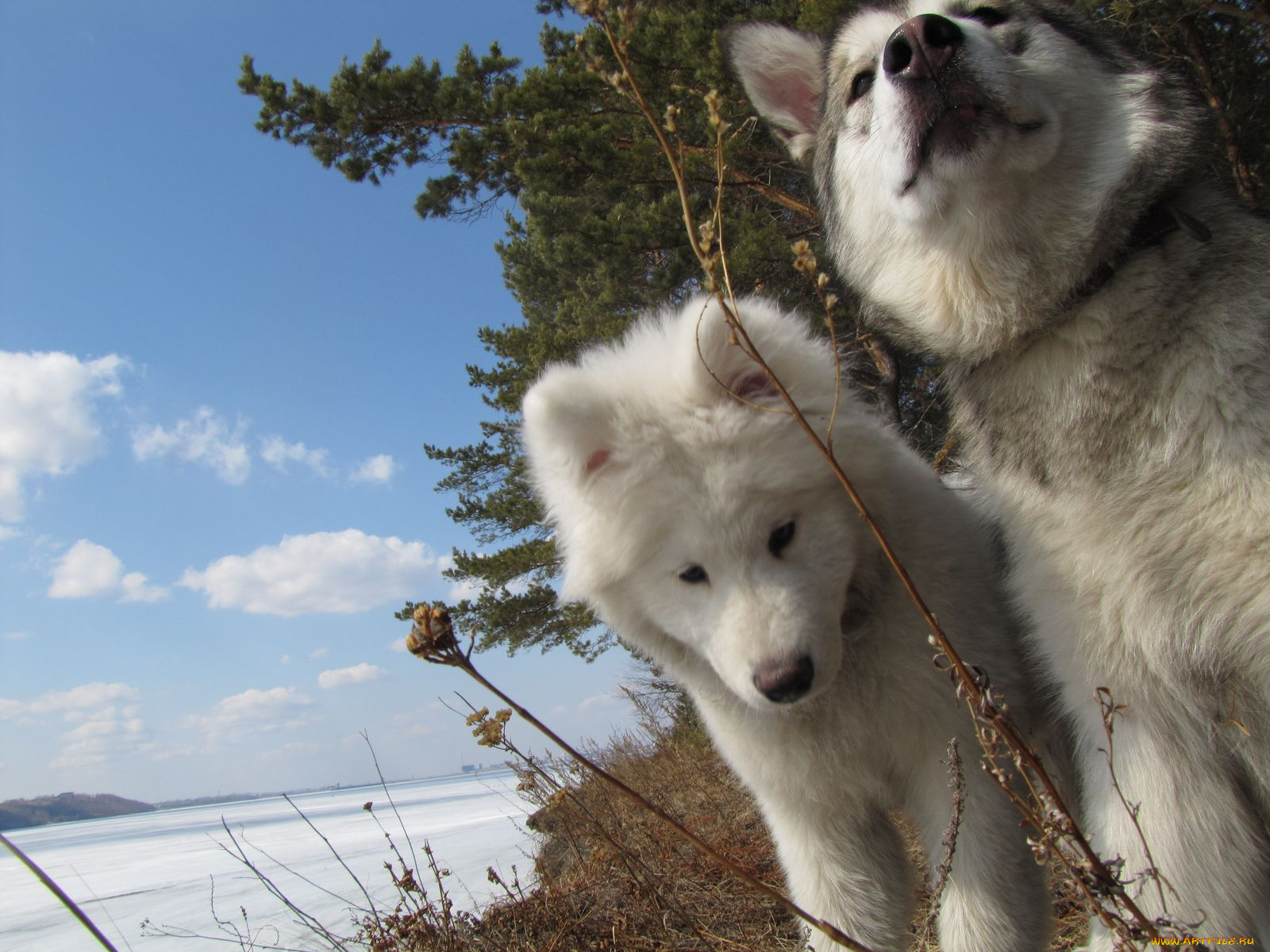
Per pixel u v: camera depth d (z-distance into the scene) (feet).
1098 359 1.74
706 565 1.92
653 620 2.13
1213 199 1.80
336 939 3.15
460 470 10.04
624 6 1.45
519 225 12.69
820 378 2.07
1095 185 1.84
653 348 2.23
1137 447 1.71
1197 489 1.66
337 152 6.94
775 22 2.63
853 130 2.21
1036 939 1.92
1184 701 1.75
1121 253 1.77
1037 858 1.42
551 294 11.44
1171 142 1.81
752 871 3.24
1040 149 1.83
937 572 2.12
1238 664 1.71
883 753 2.09
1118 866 1.39
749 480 1.88
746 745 2.16
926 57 1.84
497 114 6.62
